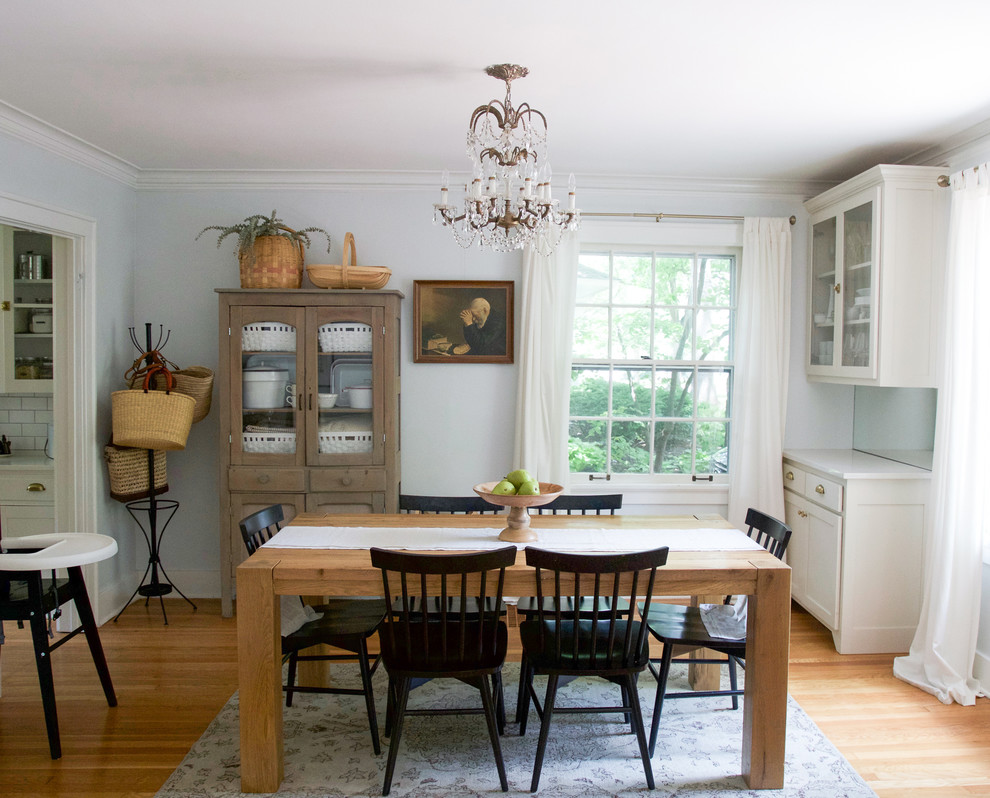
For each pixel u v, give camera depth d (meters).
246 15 2.13
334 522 2.96
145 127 3.21
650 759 2.54
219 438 3.98
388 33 2.25
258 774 2.32
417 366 4.18
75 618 3.73
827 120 3.05
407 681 2.31
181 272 4.12
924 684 3.07
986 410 2.93
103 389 3.79
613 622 2.29
